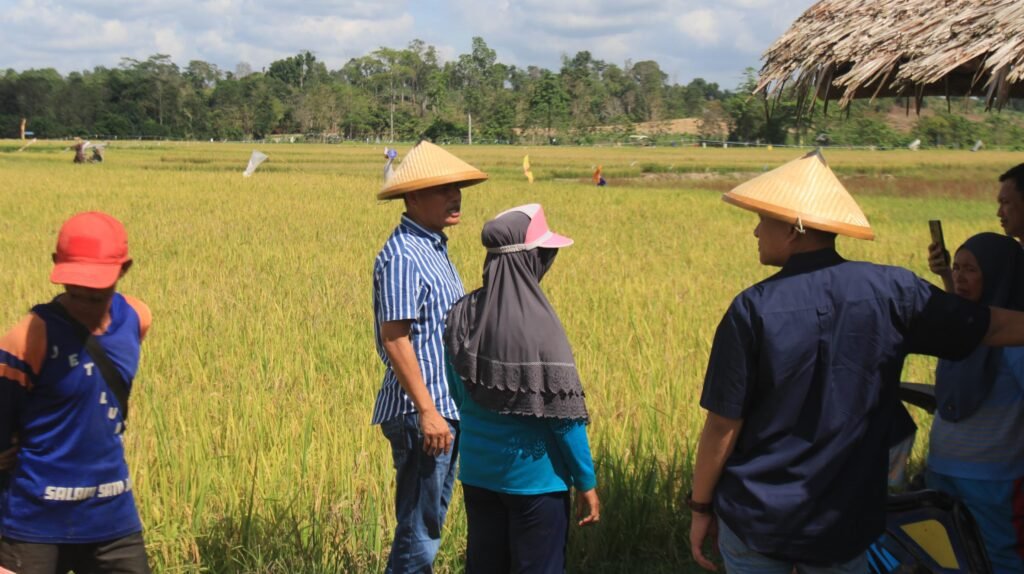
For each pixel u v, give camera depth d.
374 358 6.91
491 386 3.00
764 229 2.65
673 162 54.25
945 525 3.16
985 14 3.14
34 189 24.66
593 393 5.77
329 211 20.05
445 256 3.52
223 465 4.48
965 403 3.24
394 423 3.41
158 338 7.59
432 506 3.41
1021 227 3.38
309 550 3.98
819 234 2.57
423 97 147.75
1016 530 3.20
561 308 9.04
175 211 19.73
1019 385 3.15
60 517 2.79
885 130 82.12
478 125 125.81
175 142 110.75
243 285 10.63
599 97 139.75
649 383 5.95
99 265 2.72
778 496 2.52
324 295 9.94
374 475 4.47
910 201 27.58
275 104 135.62
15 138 111.31
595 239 15.99
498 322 3.00
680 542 4.39
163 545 3.88
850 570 2.57
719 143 93.38
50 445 2.76
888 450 2.57
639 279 11.17
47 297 9.66
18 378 2.69
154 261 12.51
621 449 4.78
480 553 3.23
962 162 51.16
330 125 133.00
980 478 3.23
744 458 2.60
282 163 49.09
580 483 3.09
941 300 2.50
